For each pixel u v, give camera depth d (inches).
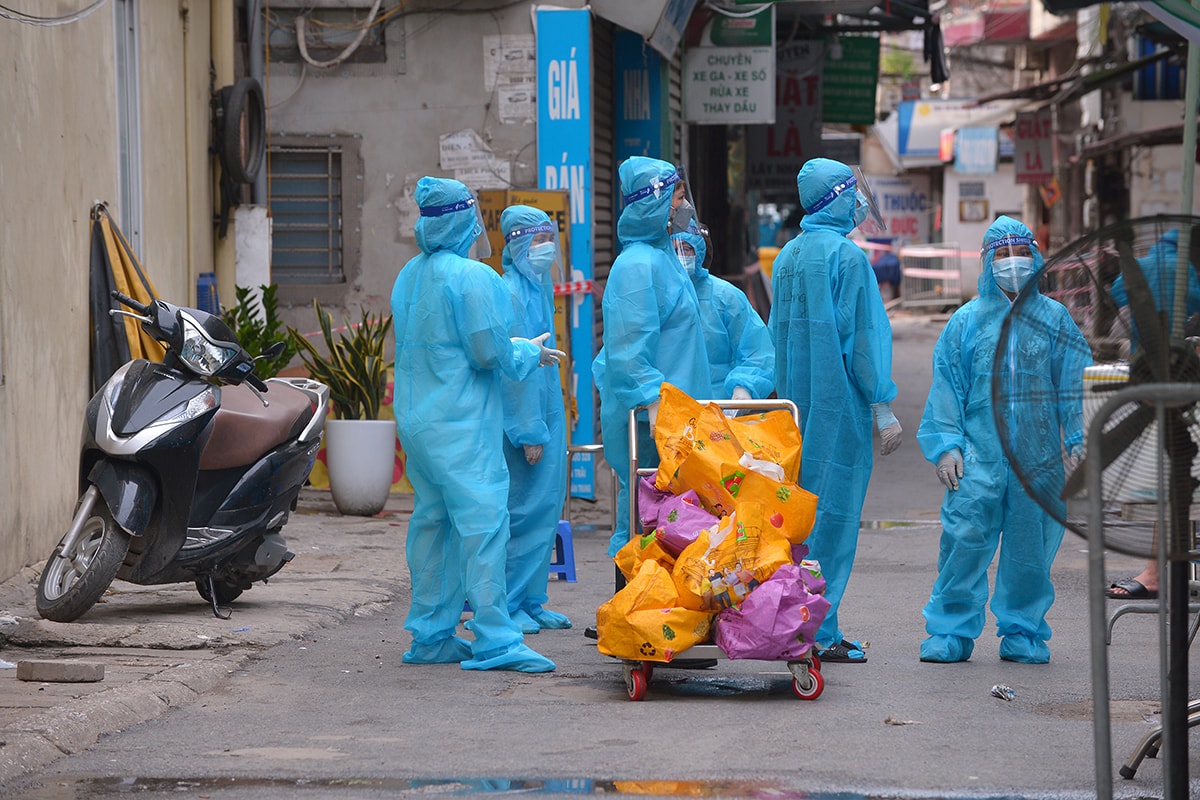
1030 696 420.2
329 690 423.5
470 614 565.9
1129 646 502.3
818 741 360.5
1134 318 269.9
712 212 1376.7
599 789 315.9
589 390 854.5
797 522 412.8
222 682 434.9
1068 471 274.7
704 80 1103.0
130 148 735.7
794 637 402.9
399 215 903.7
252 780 324.8
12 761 329.4
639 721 383.2
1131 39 1668.3
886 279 2947.8
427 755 345.7
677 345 467.8
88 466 503.2
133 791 316.5
